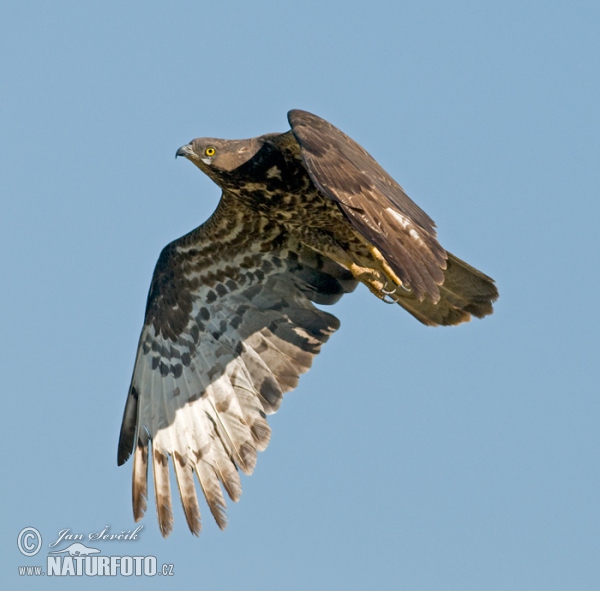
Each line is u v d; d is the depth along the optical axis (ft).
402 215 40.75
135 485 51.24
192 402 51.67
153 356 52.60
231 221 51.11
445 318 49.34
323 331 51.19
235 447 50.78
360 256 49.90
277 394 50.98
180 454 51.13
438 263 40.19
